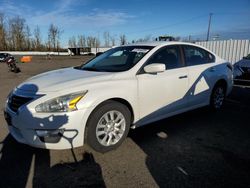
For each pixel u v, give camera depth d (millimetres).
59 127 2932
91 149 3443
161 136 3947
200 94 4730
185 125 4477
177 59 4336
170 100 4125
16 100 3174
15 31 75875
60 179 2740
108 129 3344
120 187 2602
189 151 3430
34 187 2596
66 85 3143
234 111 5438
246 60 9305
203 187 2600
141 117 3740
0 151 3354
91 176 2799
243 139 3871
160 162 3117
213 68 4988
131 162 3113
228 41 12680
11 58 17094
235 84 9305
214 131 4199
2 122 4570
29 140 3027
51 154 3285
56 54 74125
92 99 3088
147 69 3607
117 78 3467
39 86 3230
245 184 2656
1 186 2605
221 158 3232
